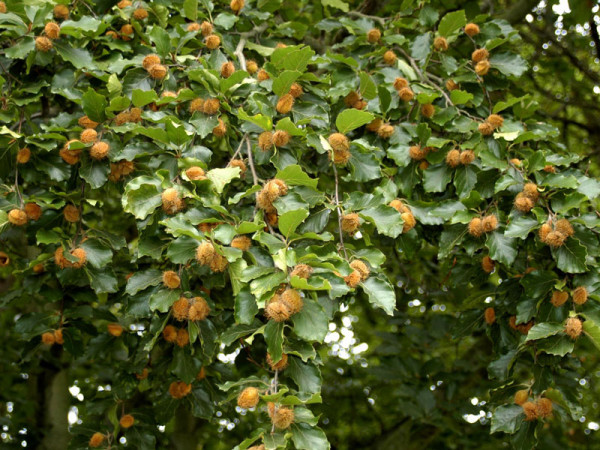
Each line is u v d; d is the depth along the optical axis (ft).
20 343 19.56
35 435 16.07
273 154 10.02
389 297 9.05
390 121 13.51
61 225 11.44
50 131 10.68
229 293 13.55
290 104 10.52
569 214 11.09
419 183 13.29
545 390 10.55
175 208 9.48
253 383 8.83
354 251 9.69
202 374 13.01
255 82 10.90
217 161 14.79
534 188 10.85
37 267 12.19
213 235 8.59
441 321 17.88
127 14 12.98
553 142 13.12
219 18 12.69
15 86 12.57
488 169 11.76
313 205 9.82
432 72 15.66
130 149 10.53
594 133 18.75
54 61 13.10
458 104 12.64
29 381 16.89
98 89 12.58
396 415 22.22
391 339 18.26
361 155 10.58
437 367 17.26
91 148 10.63
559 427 20.75
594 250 10.64
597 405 25.41
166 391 13.71
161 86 11.73
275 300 8.17
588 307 10.34
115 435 13.82
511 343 12.42
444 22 13.06
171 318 11.65
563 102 19.39
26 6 11.59
